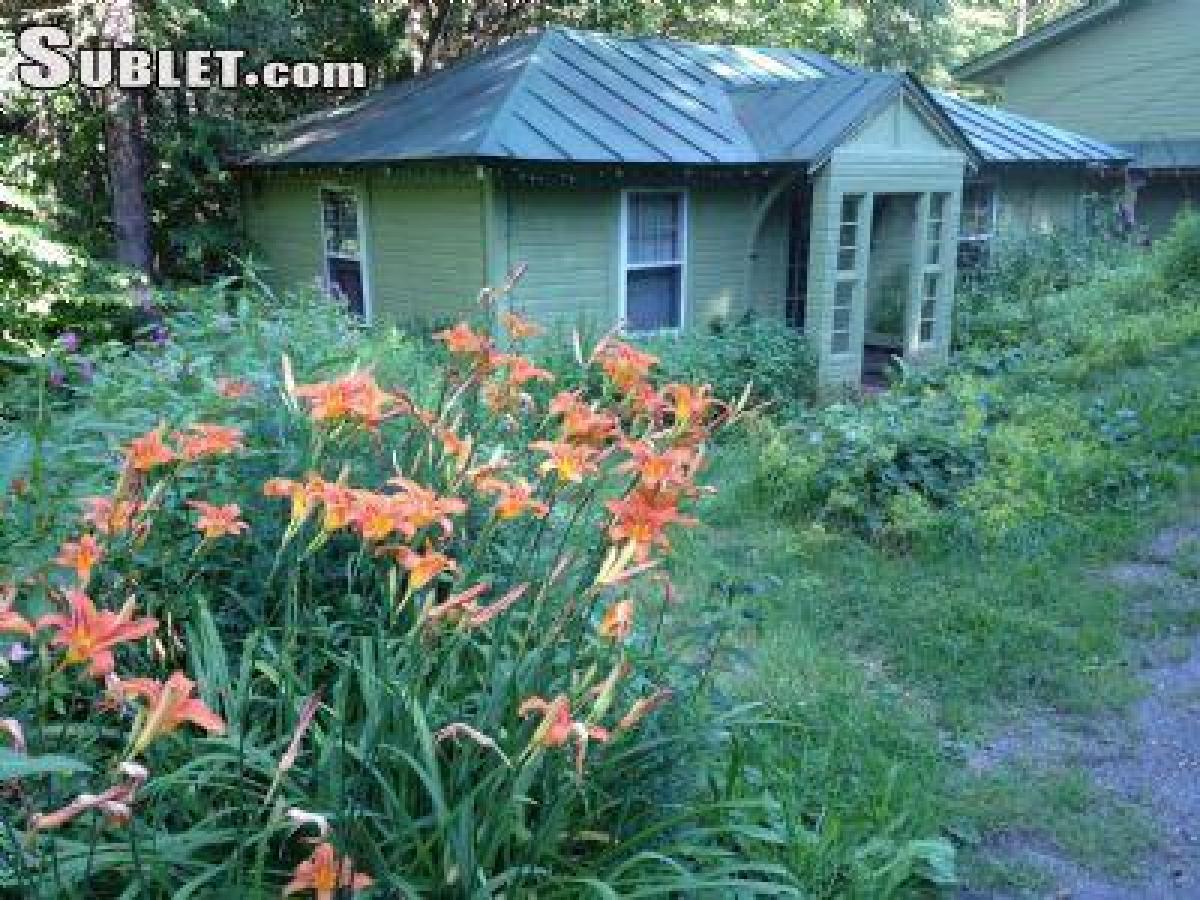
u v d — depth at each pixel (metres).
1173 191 18.33
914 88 10.41
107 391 3.50
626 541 2.29
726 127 10.63
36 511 2.48
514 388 2.75
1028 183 14.34
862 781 3.35
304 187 11.82
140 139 11.91
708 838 2.52
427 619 2.06
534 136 9.13
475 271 9.38
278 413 3.00
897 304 12.48
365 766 2.01
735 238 10.77
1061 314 11.34
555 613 2.50
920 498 5.86
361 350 5.55
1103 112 19.05
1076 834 3.34
